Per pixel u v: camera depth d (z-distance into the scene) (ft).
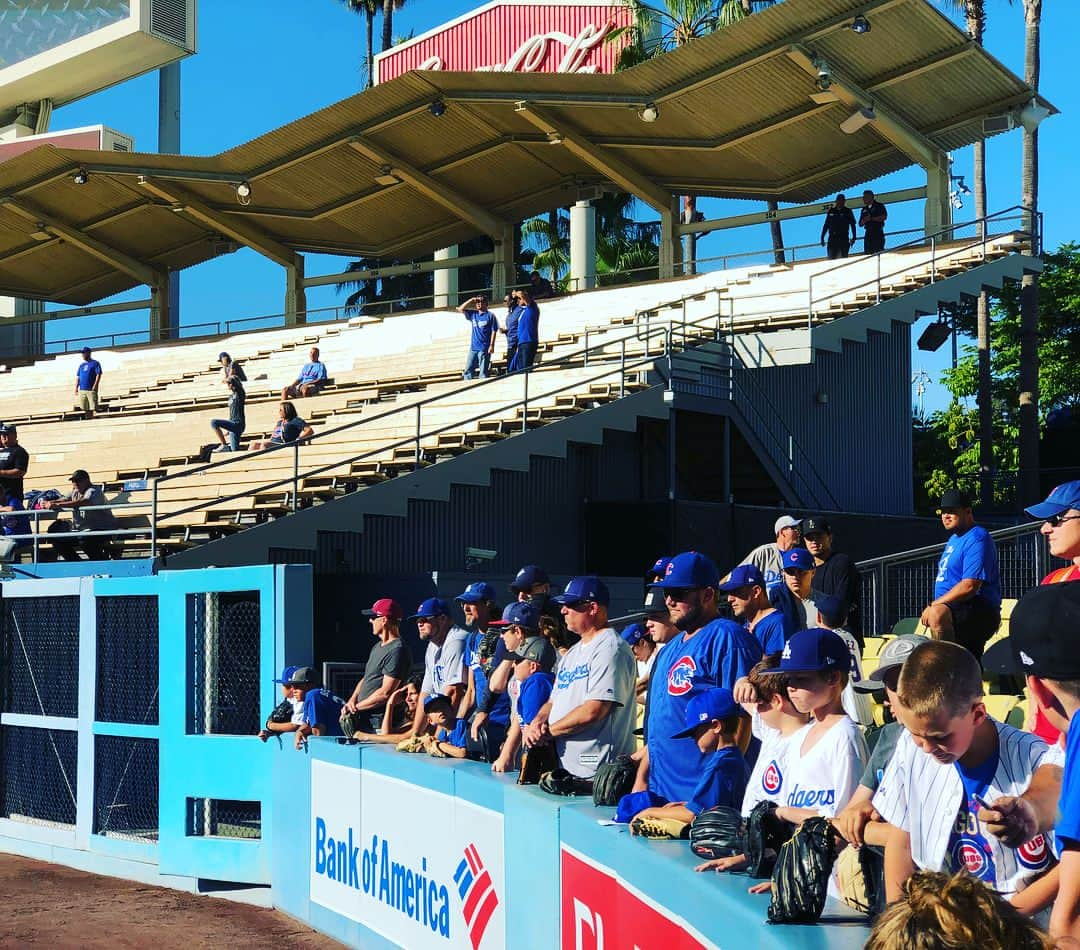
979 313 105.19
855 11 67.41
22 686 41.70
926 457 125.29
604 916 16.43
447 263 100.53
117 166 94.17
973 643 26.18
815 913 11.53
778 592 24.84
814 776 13.99
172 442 68.33
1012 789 11.15
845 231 79.41
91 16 115.65
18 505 54.70
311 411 73.00
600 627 21.02
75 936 28.84
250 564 46.93
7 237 107.14
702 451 63.52
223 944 28.17
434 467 51.83
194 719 34.86
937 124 78.59
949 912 7.39
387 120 85.10
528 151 88.69
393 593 49.49
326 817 29.14
